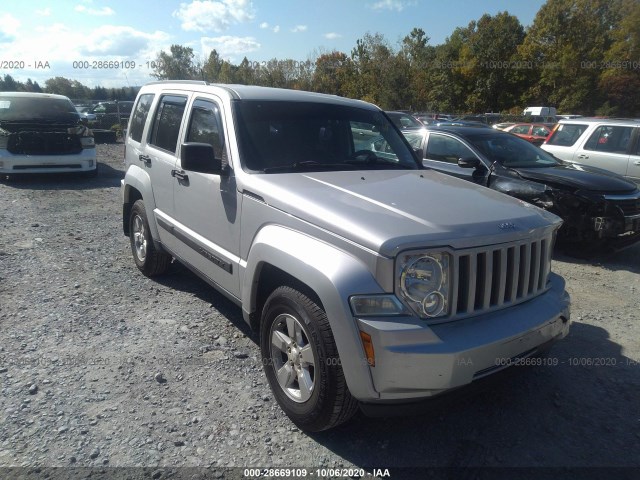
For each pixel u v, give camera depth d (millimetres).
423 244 2682
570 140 10570
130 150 5844
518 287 3137
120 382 3566
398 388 2596
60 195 10312
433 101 45500
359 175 3891
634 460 2980
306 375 3051
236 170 3725
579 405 3527
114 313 4695
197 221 4273
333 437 3104
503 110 49250
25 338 4133
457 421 3314
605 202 6578
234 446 2971
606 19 49906
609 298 5629
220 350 4082
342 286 2666
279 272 3322
